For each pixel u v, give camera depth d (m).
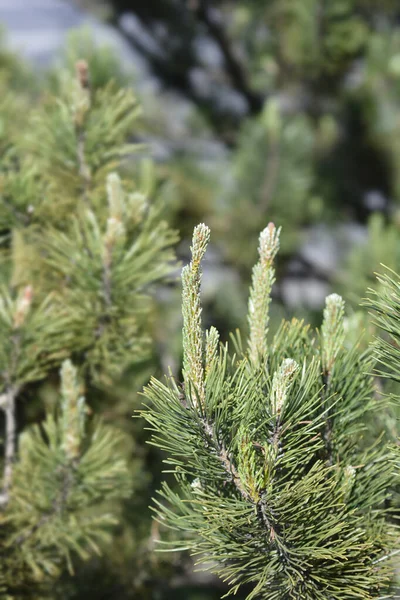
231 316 2.61
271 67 3.47
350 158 3.44
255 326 0.96
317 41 3.24
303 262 3.19
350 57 3.30
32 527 1.10
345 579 0.91
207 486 0.91
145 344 1.21
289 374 0.88
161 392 0.89
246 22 3.54
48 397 1.26
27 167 1.22
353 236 3.40
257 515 0.89
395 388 0.99
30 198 1.18
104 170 1.22
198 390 0.88
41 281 1.18
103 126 1.22
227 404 0.89
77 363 1.18
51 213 1.20
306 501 0.89
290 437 0.89
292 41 3.33
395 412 0.97
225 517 0.89
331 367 0.95
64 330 1.14
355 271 1.63
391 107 3.36
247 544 0.90
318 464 0.93
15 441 1.25
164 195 1.86
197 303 0.88
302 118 2.99
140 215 1.17
